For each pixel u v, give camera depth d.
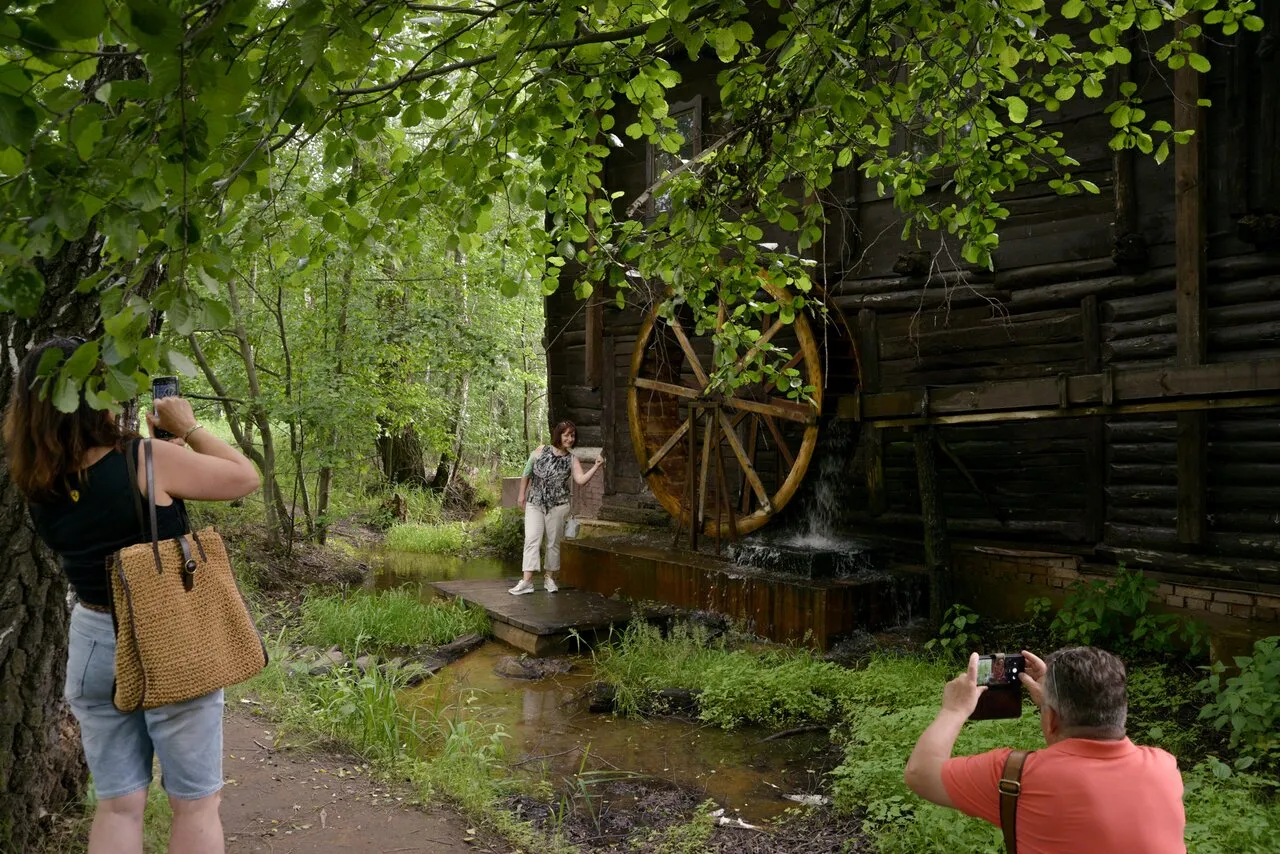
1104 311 7.48
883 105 4.14
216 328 1.98
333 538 13.26
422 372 15.52
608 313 11.48
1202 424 6.79
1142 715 5.40
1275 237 6.38
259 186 2.87
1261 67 6.51
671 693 6.31
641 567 9.09
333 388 10.95
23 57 2.07
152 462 2.35
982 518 8.20
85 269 3.04
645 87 3.63
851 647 7.32
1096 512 7.48
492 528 14.16
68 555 2.33
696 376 10.02
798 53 3.53
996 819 1.99
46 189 1.95
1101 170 7.46
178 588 2.31
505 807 4.34
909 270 8.36
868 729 4.93
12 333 2.99
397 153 3.92
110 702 2.37
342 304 11.52
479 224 3.84
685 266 4.00
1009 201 7.96
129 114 2.10
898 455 8.80
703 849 3.99
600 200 4.20
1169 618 6.34
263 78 2.62
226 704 5.01
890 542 8.77
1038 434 7.86
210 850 2.38
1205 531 6.82
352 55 2.47
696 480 9.49
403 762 4.41
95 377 1.93
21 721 2.98
